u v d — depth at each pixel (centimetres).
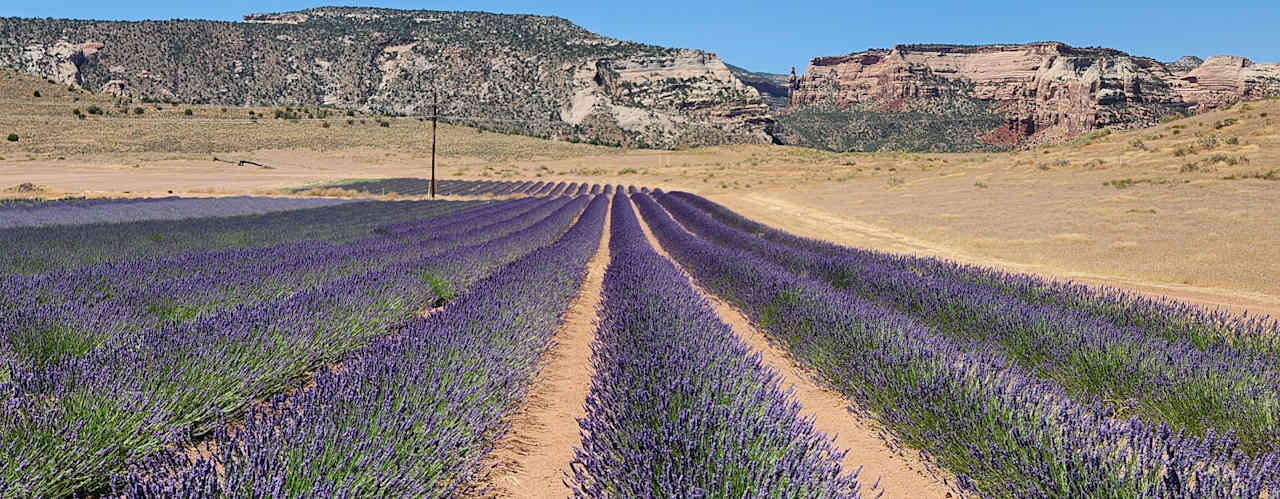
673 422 353
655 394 399
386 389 367
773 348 744
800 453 317
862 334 591
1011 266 1542
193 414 382
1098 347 558
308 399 343
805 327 651
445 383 409
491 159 9625
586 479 330
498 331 554
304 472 277
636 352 518
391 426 324
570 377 608
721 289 1072
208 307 664
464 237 1667
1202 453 357
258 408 368
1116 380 514
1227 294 1129
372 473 285
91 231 1446
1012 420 391
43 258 987
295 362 499
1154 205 2448
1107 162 4134
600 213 3194
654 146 19275
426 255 1159
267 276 834
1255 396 448
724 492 282
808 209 3553
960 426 399
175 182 5262
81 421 321
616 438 364
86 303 574
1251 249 1564
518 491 366
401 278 821
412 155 9531
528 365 564
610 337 627
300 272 909
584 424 376
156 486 250
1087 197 2875
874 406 496
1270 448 396
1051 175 3997
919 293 857
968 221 2531
